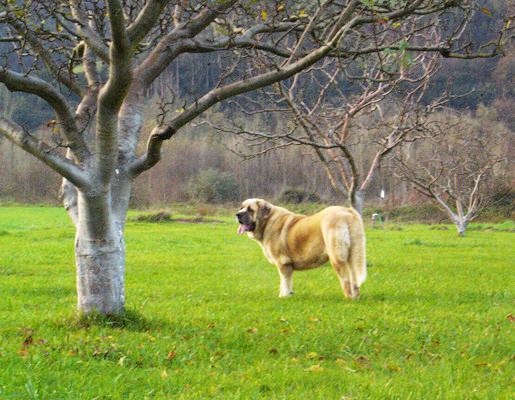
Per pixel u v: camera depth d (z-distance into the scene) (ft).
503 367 17.28
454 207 159.63
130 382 14.87
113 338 18.76
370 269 44.80
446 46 21.93
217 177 236.63
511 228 126.93
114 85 17.83
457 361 17.89
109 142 19.48
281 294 31.37
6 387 13.48
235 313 25.20
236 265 48.52
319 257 29.86
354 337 20.43
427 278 39.34
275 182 250.98
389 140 44.55
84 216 20.81
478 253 60.70
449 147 90.27
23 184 244.83
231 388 14.87
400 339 20.27
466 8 21.03
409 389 14.96
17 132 19.04
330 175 43.65
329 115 44.57
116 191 22.20
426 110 40.98
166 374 15.44
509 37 21.38
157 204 208.64
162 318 23.04
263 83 20.57
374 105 44.34
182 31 23.57
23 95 288.51
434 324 22.80
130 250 61.05
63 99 19.12
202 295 31.50
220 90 20.58
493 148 99.96
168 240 74.54
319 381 15.58
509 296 31.37
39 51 20.26
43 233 80.69
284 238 30.68
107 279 21.35
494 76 164.14
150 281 37.78
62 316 22.15
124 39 16.60
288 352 18.63
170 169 250.98
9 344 18.01
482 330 22.24
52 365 15.52
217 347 18.95
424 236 94.63
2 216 146.41
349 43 22.36
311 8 24.23
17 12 18.42
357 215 29.01
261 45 23.94
